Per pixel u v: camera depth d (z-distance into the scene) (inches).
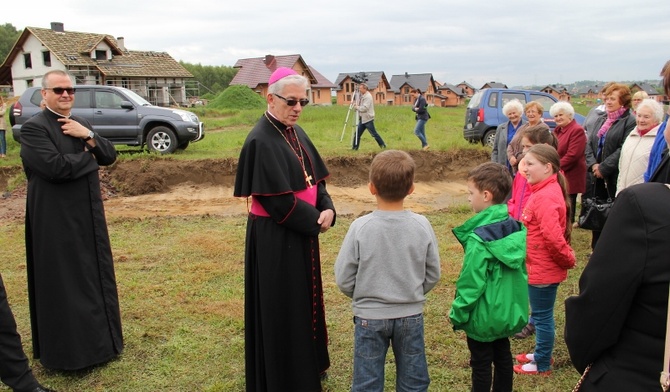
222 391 142.4
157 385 145.6
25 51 1720.0
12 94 1792.6
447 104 3671.3
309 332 132.5
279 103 128.5
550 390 139.2
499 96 559.8
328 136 646.5
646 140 184.9
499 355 122.3
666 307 64.1
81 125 148.1
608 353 70.9
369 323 111.3
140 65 1796.3
